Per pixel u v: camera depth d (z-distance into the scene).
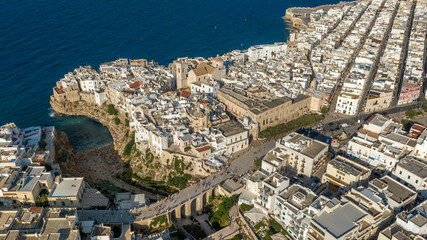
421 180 181.62
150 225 187.50
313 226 154.50
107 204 193.88
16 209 179.88
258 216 179.75
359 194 168.12
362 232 154.75
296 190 177.25
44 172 196.38
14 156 199.75
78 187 193.62
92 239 166.12
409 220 152.62
